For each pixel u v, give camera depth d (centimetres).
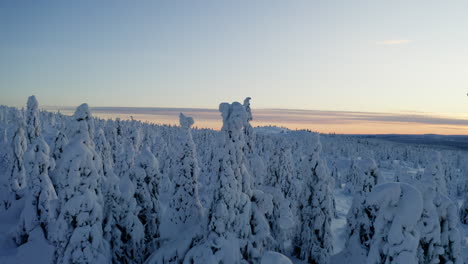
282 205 1975
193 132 12056
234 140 1435
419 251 737
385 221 727
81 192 1292
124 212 1581
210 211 1418
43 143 2139
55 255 1400
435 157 2447
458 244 766
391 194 717
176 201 1697
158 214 1794
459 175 8694
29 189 2047
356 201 1770
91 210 1287
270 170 2330
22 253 1878
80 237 1232
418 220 733
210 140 8556
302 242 2323
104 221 1511
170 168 4634
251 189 1636
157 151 5484
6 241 2056
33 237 1948
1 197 2984
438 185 2397
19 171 2922
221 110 1452
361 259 1561
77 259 1215
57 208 1302
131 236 1555
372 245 755
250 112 2045
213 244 1309
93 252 1259
